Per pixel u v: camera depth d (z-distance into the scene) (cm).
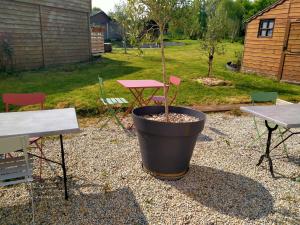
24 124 275
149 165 351
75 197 303
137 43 372
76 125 273
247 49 1216
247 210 288
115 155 410
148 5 330
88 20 1435
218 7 962
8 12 994
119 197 305
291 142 483
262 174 366
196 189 325
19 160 277
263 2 2941
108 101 532
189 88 855
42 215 273
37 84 841
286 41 1013
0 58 993
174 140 320
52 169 360
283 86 959
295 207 296
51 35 1208
